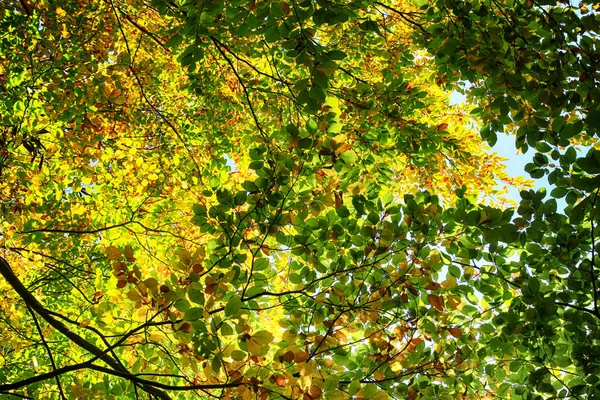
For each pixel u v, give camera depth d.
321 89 2.79
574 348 3.33
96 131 4.88
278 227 3.41
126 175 4.81
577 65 3.36
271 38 2.88
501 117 3.84
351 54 5.21
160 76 6.12
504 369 3.53
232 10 2.84
